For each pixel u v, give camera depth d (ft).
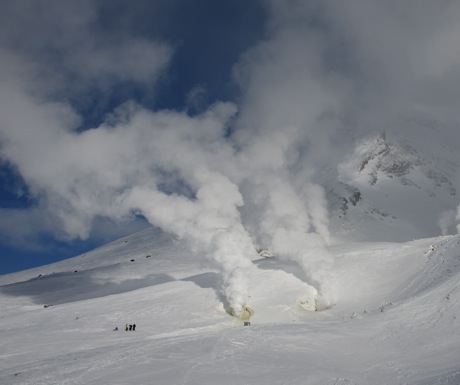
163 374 99.55
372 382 93.56
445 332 119.75
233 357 110.32
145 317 178.81
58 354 130.82
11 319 184.96
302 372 99.04
